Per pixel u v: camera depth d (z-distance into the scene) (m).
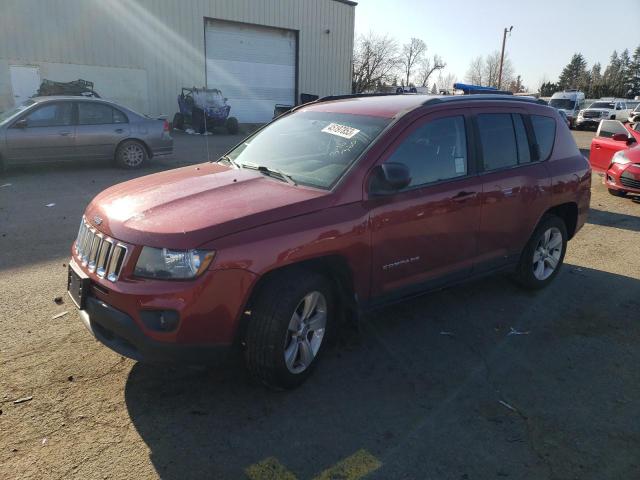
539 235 5.02
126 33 23.56
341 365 3.74
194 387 3.39
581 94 39.34
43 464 2.66
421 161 3.91
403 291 3.93
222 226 2.97
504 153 4.61
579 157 5.45
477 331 4.34
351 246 3.42
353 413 3.19
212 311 2.92
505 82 78.25
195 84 26.25
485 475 2.70
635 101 38.88
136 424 3.01
